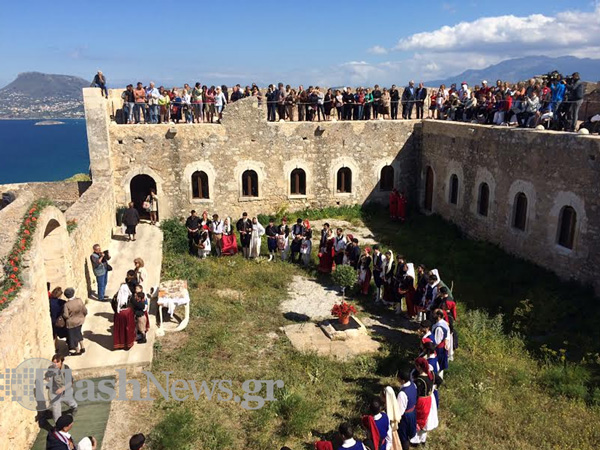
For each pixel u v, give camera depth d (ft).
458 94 75.92
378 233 68.85
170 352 37.29
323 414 30.66
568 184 47.03
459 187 66.39
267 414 30.09
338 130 74.13
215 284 51.13
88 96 62.08
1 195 67.97
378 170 77.00
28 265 29.55
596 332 39.40
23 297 27.96
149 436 28.07
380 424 24.93
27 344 28.02
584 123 51.75
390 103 77.66
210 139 69.56
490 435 29.32
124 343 35.78
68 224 43.16
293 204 75.31
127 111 68.74
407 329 43.29
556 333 40.96
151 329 39.34
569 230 47.85
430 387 27.78
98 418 29.63
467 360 36.78
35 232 31.78
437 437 28.99
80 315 34.50
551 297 44.47
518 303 45.14
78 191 70.59
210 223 61.00
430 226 69.10
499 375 35.24
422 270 43.73
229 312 45.09
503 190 56.85
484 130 59.93
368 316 45.75
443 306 37.88
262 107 70.59
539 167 50.80
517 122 59.62
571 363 36.01
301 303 48.26
